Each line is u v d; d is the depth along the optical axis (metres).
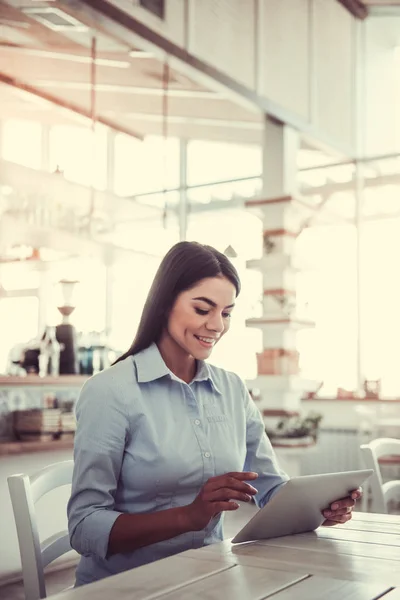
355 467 6.38
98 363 4.13
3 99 4.92
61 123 5.57
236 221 8.85
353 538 1.38
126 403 1.49
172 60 4.80
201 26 5.08
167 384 1.56
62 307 3.96
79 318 5.85
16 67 4.64
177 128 6.75
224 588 1.00
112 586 1.01
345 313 7.61
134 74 5.02
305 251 7.46
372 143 7.71
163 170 5.89
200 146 9.06
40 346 3.89
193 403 1.57
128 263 5.61
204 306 1.52
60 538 1.49
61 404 3.74
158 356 1.56
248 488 1.24
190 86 5.38
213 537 1.56
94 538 1.35
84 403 1.49
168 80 5.20
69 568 3.67
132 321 7.21
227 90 5.41
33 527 1.33
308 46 6.52
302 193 8.06
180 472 1.50
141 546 1.34
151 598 0.96
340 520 1.47
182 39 4.87
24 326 7.44
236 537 1.32
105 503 1.43
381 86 7.78
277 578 1.06
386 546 1.31
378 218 7.62
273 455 1.75
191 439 1.53
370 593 0.99
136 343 1.59
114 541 1.34
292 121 6.21
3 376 3.39
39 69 4.71
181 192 9.16
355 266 7.66
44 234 4.82
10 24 4.22
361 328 7.55
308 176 8.16
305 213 6.02
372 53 7.75
